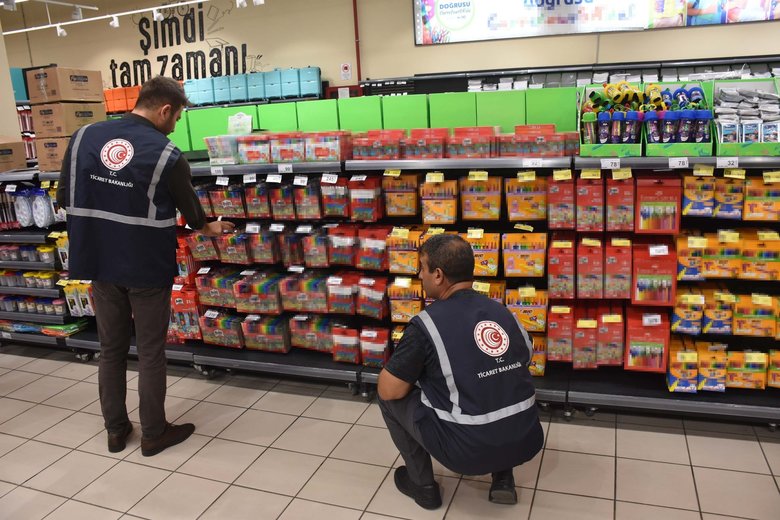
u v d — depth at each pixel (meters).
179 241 3.67
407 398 2.16
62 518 2.43
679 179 2.65
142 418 2.86
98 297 2.82
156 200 2.68
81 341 3.99
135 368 3.92
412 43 8.23
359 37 8.48
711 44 7.02
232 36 9.20
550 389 2.95
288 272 3.69
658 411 3.00
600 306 3.01
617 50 7.38
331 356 3.51
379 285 3.25
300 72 8.00
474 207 3.00
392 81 7.65
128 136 2.66
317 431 3.02
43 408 3.44
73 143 2.71
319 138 3.16
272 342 3.57
